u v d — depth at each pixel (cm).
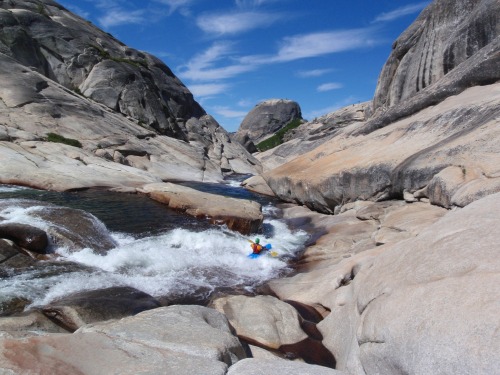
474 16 2173
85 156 2511
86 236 1201
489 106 1357
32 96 2809
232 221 1623
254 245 1333
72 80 3644
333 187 1886
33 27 3562
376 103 3064
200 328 520
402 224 1097
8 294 795
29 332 548
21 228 1029
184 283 1048
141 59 4678
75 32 3906
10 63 2977
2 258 917
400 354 414
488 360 334
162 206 1841
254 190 2886
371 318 497
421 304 436
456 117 1514
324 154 2441
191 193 1930
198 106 5250
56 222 1217
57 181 2005
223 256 1304
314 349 668
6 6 3656
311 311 828
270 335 686
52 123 2739
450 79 1903
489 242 478
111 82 3734
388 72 2947
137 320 545
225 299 813
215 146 4631
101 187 2120
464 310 386
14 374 375
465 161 1186
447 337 376
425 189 1323
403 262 564
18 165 2066
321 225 1706
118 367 406
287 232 1708
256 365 432
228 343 491
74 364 405
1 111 2578
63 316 723
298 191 2220
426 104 1930
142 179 2417
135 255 1173
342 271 912
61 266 974
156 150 3306
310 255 1305
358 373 501
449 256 491
